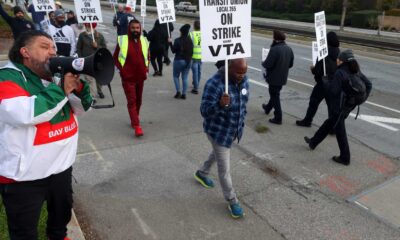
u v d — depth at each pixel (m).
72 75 2.19
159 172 4.75
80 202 3.98
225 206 4.07
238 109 3.70
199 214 3.90
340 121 5.10
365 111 7.86
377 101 8.70
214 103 3.59
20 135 2.16
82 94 2.42
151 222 3.72
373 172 5.04
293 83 10.27
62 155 2.40
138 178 4.56
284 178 4.77
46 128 2.24
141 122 6.58
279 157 5.39
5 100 2.04
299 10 44.31
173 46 7.91
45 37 2.25
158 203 4.05
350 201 4.28
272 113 7.47
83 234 3.44
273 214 3.97
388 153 5.71
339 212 4.05
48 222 2.74
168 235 3.54
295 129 6.61
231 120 3.69
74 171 4.64
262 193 4.38
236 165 5.07
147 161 5.04
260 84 9.96
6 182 2.26
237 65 3.51
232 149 5.59
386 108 8.14
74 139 2.49
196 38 8.36
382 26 34.62
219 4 3.53
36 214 2.39
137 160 5.05
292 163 5.21
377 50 17.72
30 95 2.18
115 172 4.68
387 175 4.98
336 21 39.06
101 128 6.15
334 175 4.91
